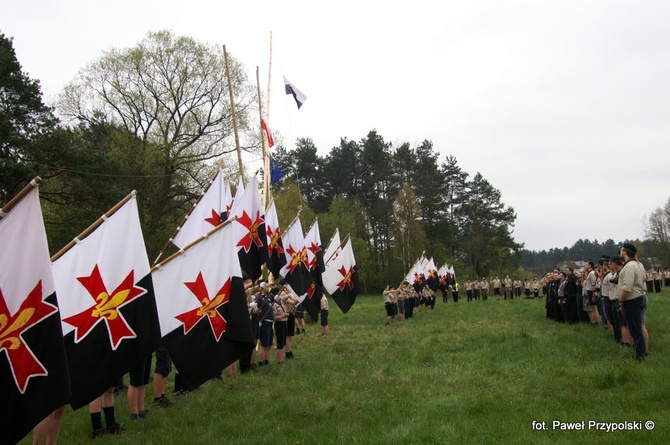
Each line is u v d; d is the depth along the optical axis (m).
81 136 35.41
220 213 14.30
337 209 63.00
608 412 7.14
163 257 38.97
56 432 6.62
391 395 9.02
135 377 8.55
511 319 22.25
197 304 8.50
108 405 7.89
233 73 38.00
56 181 31.22
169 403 9.67
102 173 29.73
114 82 37.03
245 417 8.24
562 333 15.41
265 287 13.64
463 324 21.05
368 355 13.77
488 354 12.55
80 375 6.94
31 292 5.46
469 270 70.12
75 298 7.18
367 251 65.12
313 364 12.81
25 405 5.29
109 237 7.55
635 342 10.17
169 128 39.94
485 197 80.19
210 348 8.43
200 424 8.05
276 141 38.16
